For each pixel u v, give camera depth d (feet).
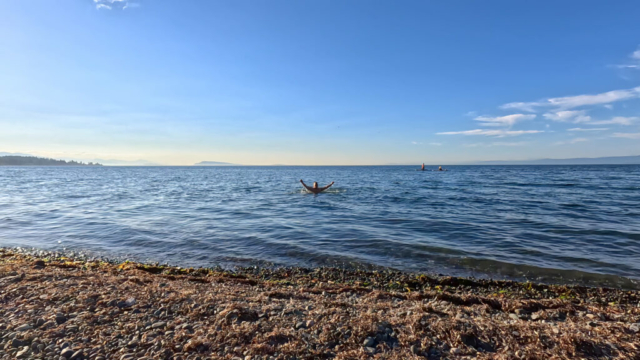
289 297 20.59
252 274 29.30
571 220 52.60
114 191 117.19
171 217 57.72
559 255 33.81
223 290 21.53
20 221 54.08
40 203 78.28
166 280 24.06
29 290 18.83
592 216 56.24
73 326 14.62
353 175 286.46
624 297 23.25
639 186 122.21
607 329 15.30
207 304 17.60
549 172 302.45
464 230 45.96
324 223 51.80
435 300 20.90
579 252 34.81
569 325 15.94
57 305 16.87
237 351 13.01
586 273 28.55
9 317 15.31
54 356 12.38
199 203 78.79
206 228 48.16
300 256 34.60
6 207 70.69
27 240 41.65
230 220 54.70
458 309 18.51
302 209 67.72
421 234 43.83
